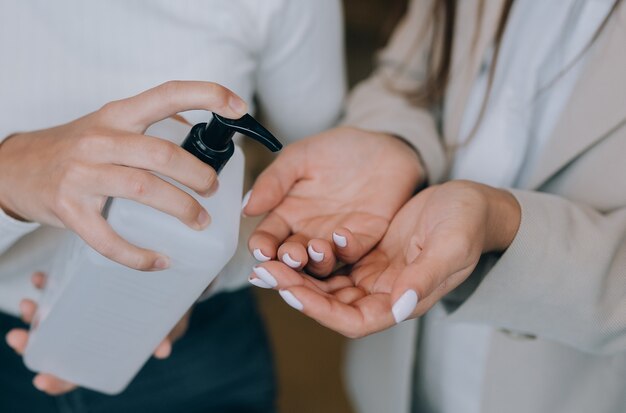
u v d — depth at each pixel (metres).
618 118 0.61
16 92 0.67
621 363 0.65
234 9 0.69
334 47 0.80
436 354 0.83
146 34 0.67
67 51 0.66
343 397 1.54
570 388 0.71
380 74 0.96
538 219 0.56
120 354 0.62
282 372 1.57
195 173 0.47
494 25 0.74
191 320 0.83
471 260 0.49
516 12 0.72
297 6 0.72
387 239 0.59
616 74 0.61
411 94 0.87
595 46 0.66
